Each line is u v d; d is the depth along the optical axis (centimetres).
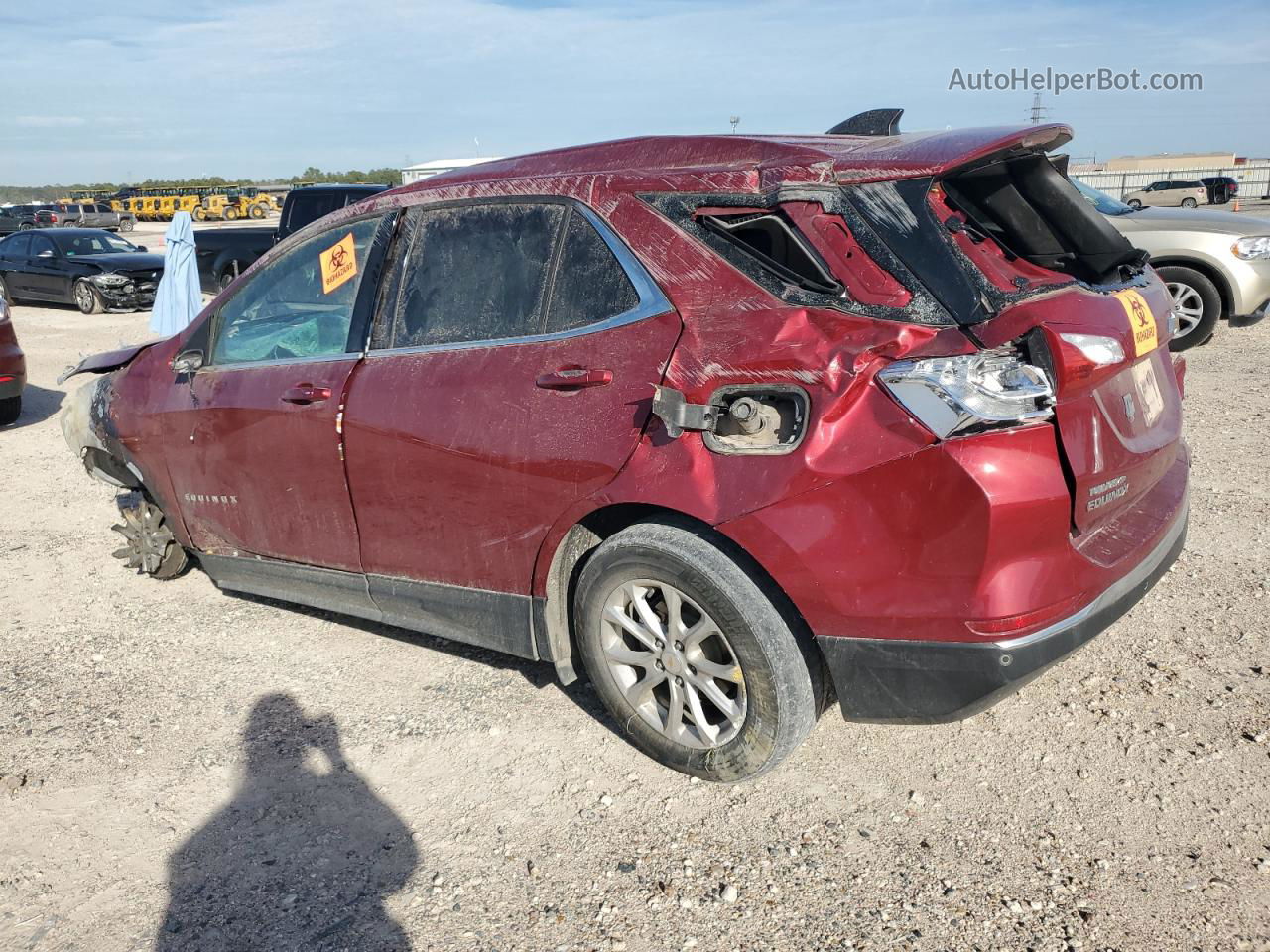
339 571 404
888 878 277
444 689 398
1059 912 261
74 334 1480
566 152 358
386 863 297
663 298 306
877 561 270
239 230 1532
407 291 373
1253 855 277
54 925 277
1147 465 314
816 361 273
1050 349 266
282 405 396
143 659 438
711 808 312
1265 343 982
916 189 282
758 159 308
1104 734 337
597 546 337
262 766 351
